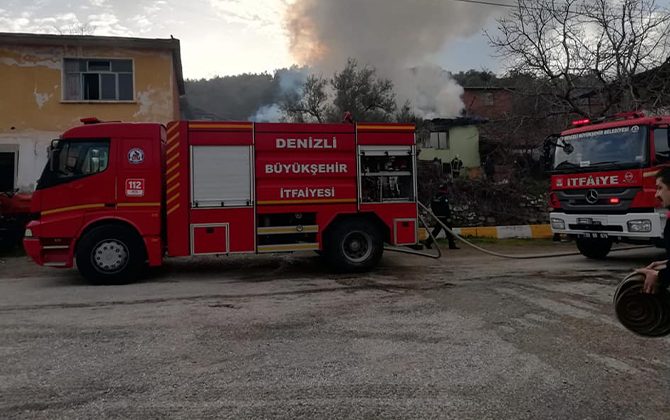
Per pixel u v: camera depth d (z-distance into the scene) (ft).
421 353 14.07
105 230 25.63
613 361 13.30
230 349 14.56
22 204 41.29
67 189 25.53
